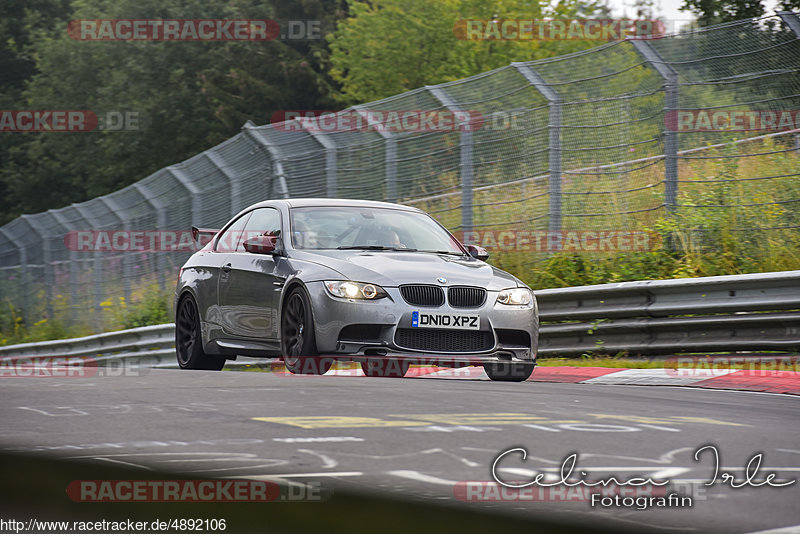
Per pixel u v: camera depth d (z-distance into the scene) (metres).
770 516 9.76
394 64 121.75
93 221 70.19
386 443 13.68
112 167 131.88
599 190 44.31
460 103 46.56
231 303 30.98
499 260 47.88
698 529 9.17
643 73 42.84
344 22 133.00
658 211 42.94
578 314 36.91
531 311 27.86
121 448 13.20
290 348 27.98
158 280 63.97
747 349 32.47
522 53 114.75
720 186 42.53
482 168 46.00
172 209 60.25
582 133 44.34
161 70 135.88
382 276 26.61
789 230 40.50
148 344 57.16
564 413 17.44
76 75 139.38
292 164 50.47
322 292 26.61
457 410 17.66
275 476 11.22
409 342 26.33
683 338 34.09
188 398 19.50
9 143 152.00
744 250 41.12
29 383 23.62
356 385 22.73
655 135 42.84
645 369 31.22
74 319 75.19
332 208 31.30
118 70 136.50
